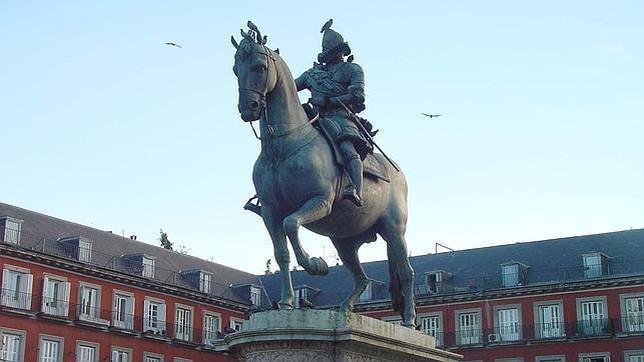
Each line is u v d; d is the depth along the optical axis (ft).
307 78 25.43
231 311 148.56
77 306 124.88
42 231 128.26
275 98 22.65
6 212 126.31
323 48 25.68
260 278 165.17
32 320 118.42
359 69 24.97
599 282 129.18
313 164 22.39
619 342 126.41
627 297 127.65
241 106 21.62
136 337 132.16
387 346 22.34
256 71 21.68
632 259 132.36
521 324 133.69
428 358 24.03
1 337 114.21
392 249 25.50
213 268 157.99
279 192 22.63
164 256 148.77
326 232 24.34
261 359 21.42
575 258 136.87
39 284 120.47
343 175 23.22
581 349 128.67
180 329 139.85
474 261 145.59
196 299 143.23
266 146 22.77
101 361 126.31
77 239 129.39
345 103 24.52
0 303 114.93
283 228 21.76
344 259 25.53
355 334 21.13
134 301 133.39
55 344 120.98
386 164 25.53
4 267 116.88
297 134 22.74
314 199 22.30
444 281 141.90
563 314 131.23
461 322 138.31
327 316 21.48
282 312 21.42
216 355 143.95
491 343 134.31
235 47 22.26
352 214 23.88
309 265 21.61
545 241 143.64
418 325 25.38
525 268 137.90
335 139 23.47
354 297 25.27
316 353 21.18
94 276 128.47
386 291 143.43
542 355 131.03
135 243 145.38
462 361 25.68
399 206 25.55
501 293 135.64
